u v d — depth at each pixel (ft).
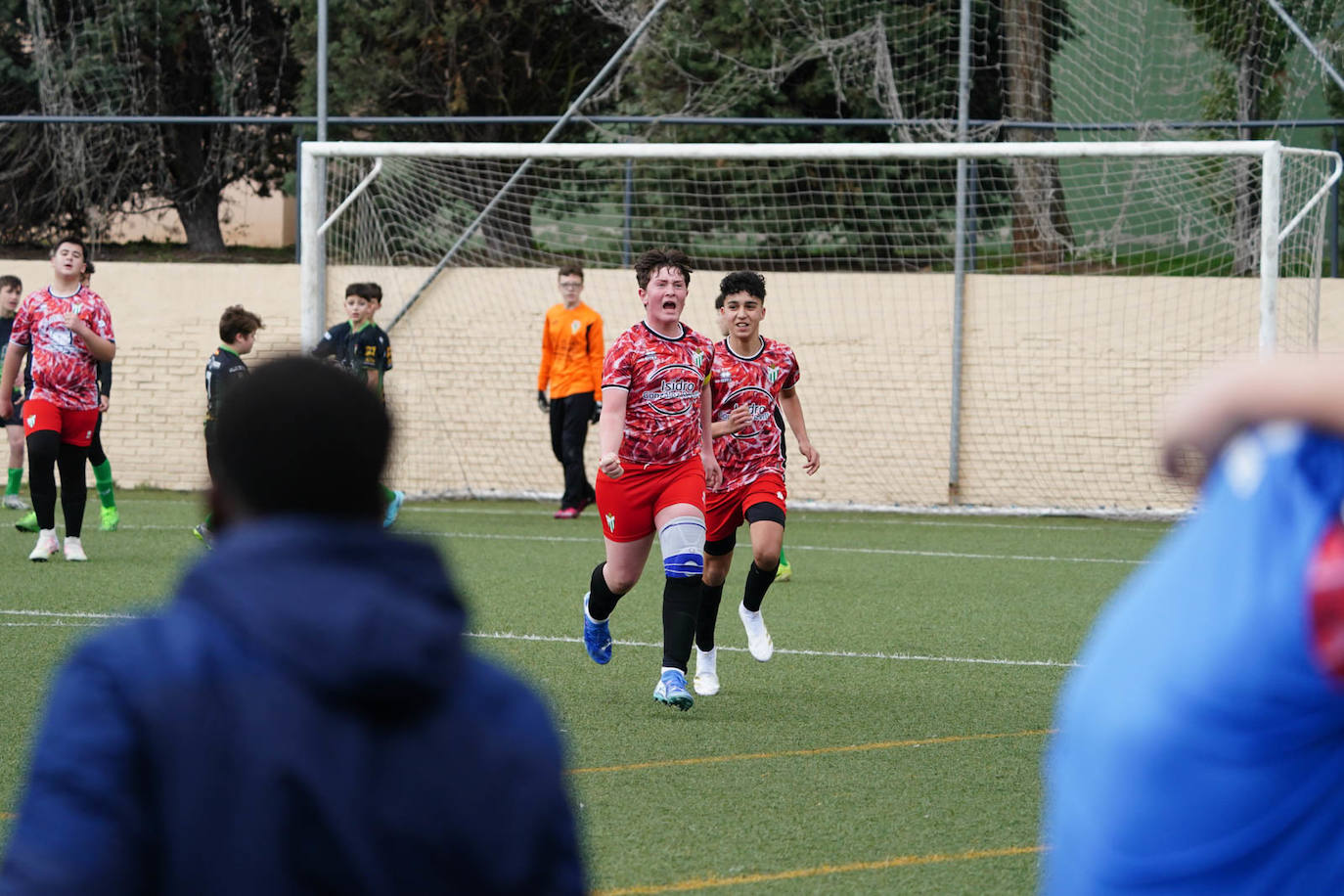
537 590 75.92
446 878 11.78
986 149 100.42
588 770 41.32
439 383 127.95
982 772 41.37
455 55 148.25
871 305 124.36
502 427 127.65
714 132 144.36
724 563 53.36
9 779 39.14
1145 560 92.99
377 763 11.59
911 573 85.66
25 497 119.34
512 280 127.03
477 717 12.13
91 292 81.30
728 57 143.54
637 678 54.90
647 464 48.65
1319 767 13.26
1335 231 122.31
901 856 33.40
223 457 12.50
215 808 11.32
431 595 12.25
